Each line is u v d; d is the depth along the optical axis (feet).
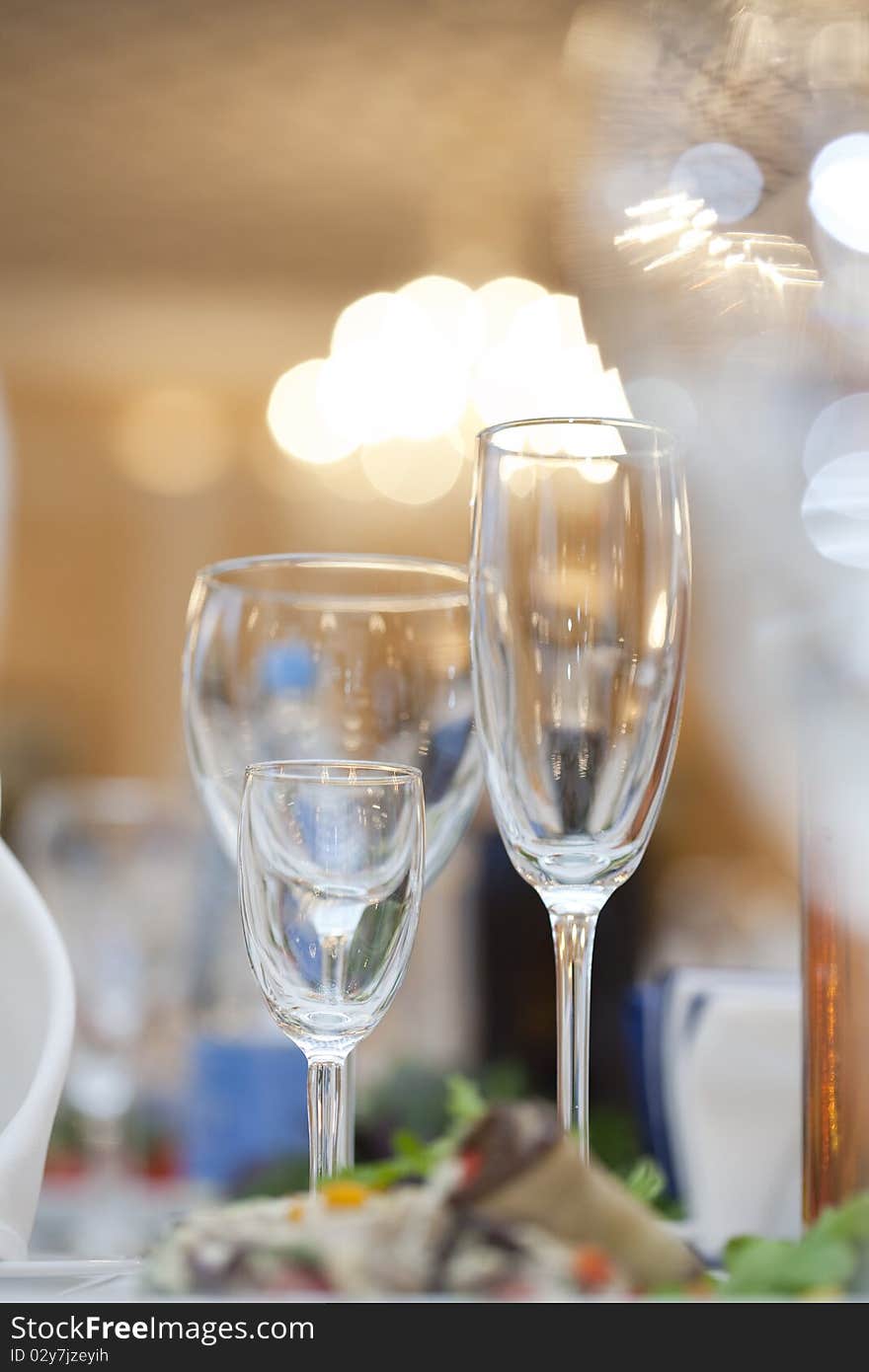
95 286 22.45
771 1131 3.60
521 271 21.15
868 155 2.36
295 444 22.91
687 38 2.49
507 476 2.27
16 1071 2.49
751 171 2.43
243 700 2.71
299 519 25.53
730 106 2.44
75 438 25.22
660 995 3.84
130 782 24.86
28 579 25.17
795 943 10.84
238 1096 5.09
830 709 2.29
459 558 25.52
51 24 15.90
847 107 2.38
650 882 8.08
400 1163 1.92
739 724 19.10
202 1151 5.16
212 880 7.13
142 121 17.80
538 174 18.67
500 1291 1.71
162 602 25.38
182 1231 1.76
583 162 2.68
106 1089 6.23
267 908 2.23
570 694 2.24
